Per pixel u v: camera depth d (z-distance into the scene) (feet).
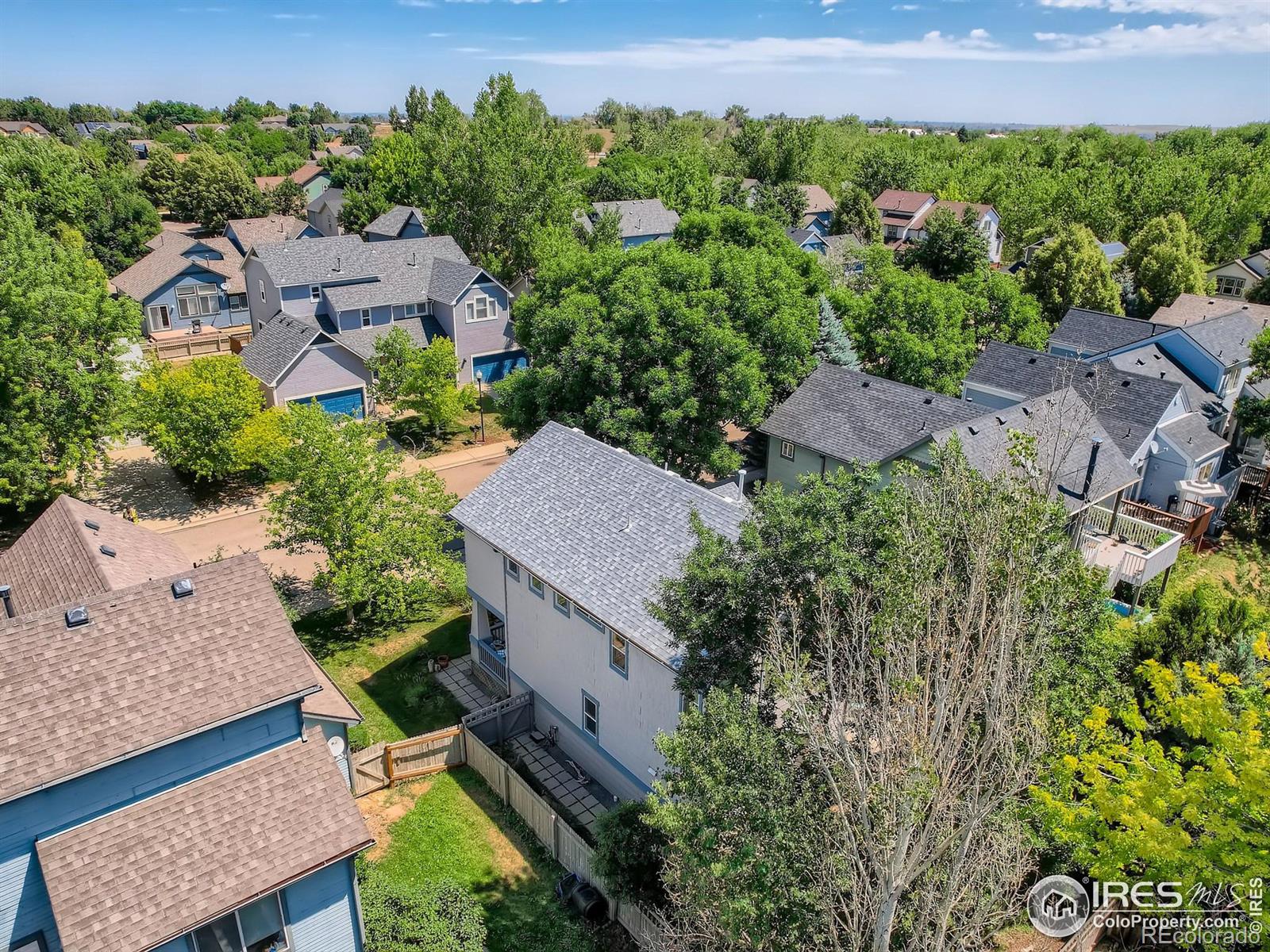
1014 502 44.80
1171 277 202.80
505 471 80.33
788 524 47.24
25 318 99.60
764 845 37.60
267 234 236.84
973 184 348.18
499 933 54.65
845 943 37.70
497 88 191.93
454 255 181.47
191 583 50.06
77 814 42.52
